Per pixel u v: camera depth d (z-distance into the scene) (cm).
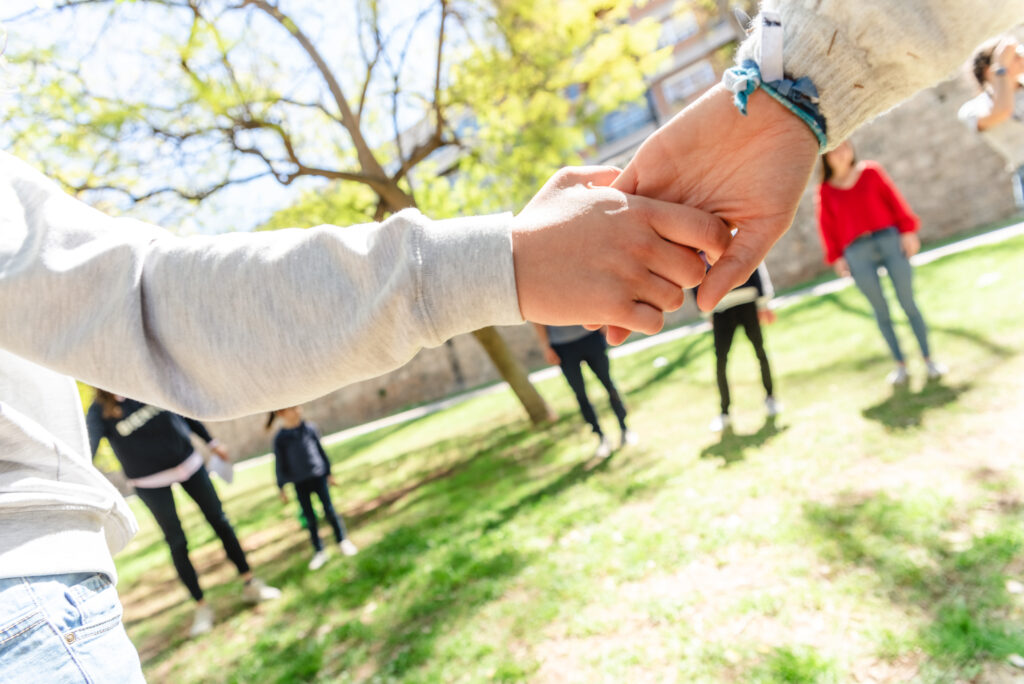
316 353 72
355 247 75
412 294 72
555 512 416
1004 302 536
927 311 601
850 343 600
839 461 351
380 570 422
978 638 195
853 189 423
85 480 88
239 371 73
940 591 222
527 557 359
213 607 464
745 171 91
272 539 641
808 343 660
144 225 82
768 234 89
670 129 92
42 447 82
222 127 759
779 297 1145
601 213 78
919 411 385
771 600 244
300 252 76
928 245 1119
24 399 88
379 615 352
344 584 419
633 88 867
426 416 1302
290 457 484
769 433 432
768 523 303
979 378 405
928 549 246
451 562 389
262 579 499
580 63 853
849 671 200
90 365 71
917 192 1178
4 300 70
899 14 85
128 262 73
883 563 246
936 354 477
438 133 880
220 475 439
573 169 86
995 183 1123
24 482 78
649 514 362
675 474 413
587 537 360
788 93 87
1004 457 300
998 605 207
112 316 71
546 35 831
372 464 916
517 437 742
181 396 74
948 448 328
